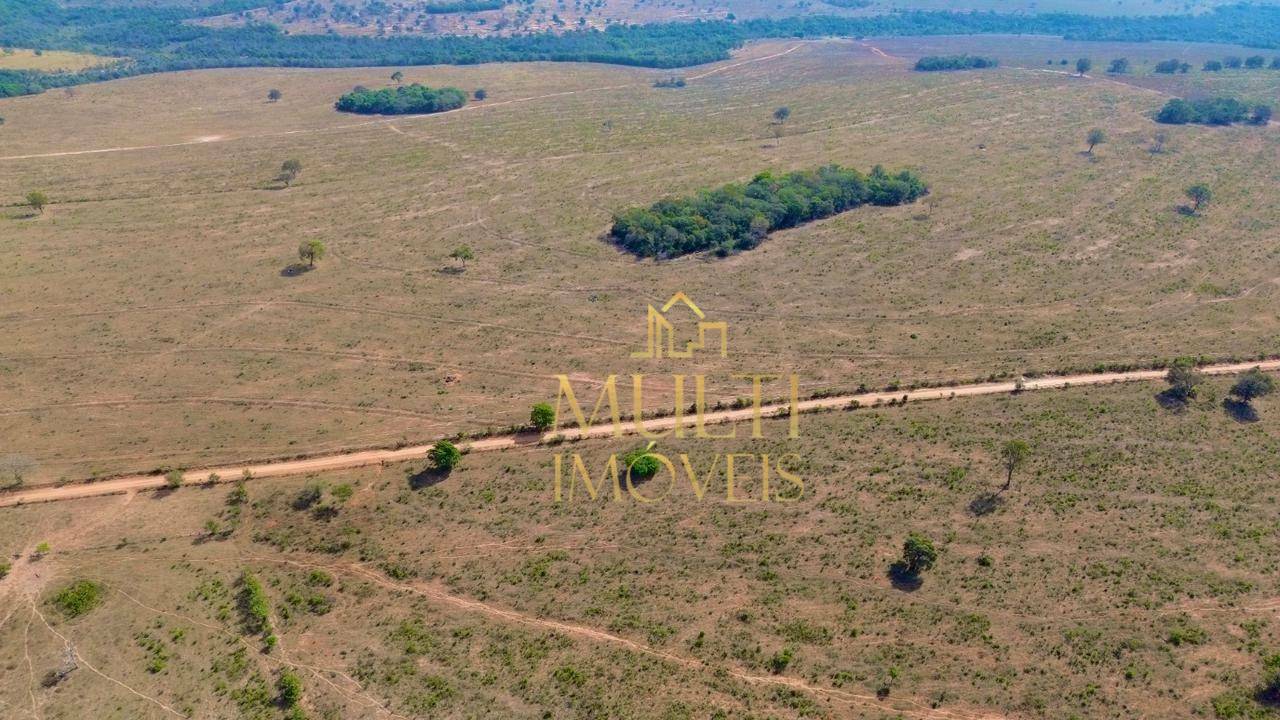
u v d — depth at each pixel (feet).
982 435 257.75
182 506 237.45
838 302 357.20
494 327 341.62
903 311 347.36
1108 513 222.48
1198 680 172.86
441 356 319.88
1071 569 203.82
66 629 193.36
